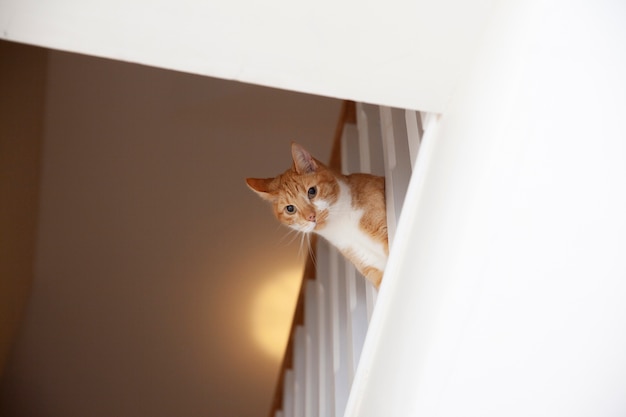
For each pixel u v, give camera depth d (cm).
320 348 249
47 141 350
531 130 120
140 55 124
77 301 384
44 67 322
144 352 398
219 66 127
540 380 154
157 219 375
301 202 211
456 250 131
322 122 367
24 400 392
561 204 127
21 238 332
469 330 139
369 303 205
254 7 114
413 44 124
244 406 408
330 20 118
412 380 148
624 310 143
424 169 151
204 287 391
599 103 119
